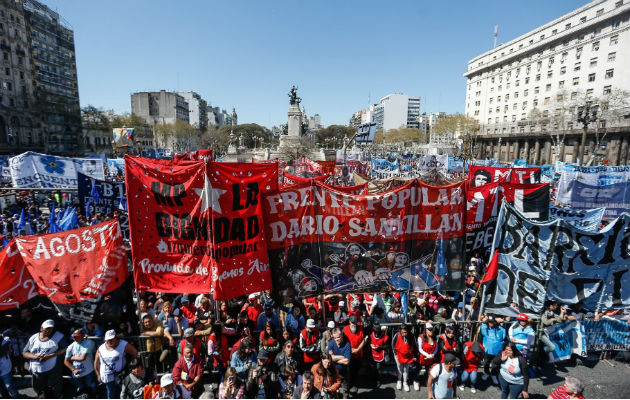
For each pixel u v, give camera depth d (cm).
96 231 666
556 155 5172
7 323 666
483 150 7950
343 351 675
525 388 645
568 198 1390
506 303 775
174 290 673
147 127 10156
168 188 655
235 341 776
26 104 6109
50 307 684
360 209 727
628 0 4806
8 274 646
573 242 771
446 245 752
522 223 764
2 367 641
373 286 749
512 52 7025
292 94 6812
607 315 797
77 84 7712
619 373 761
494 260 770
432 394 660
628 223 780
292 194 709
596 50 5369
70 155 7175
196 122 14562
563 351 770
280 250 714
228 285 672
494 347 727
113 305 682
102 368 620
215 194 652
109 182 1230
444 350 688
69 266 660
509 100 7225
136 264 664
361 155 4872
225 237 666
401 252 745
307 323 715
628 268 797
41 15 6556
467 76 8662
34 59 6372
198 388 636
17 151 5903
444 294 934
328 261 738
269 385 637
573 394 521
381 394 698
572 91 5756
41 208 1883
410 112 17475
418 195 735
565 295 788
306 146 6606
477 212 997
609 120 4962
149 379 692
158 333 700
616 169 1825
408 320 812
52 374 636
